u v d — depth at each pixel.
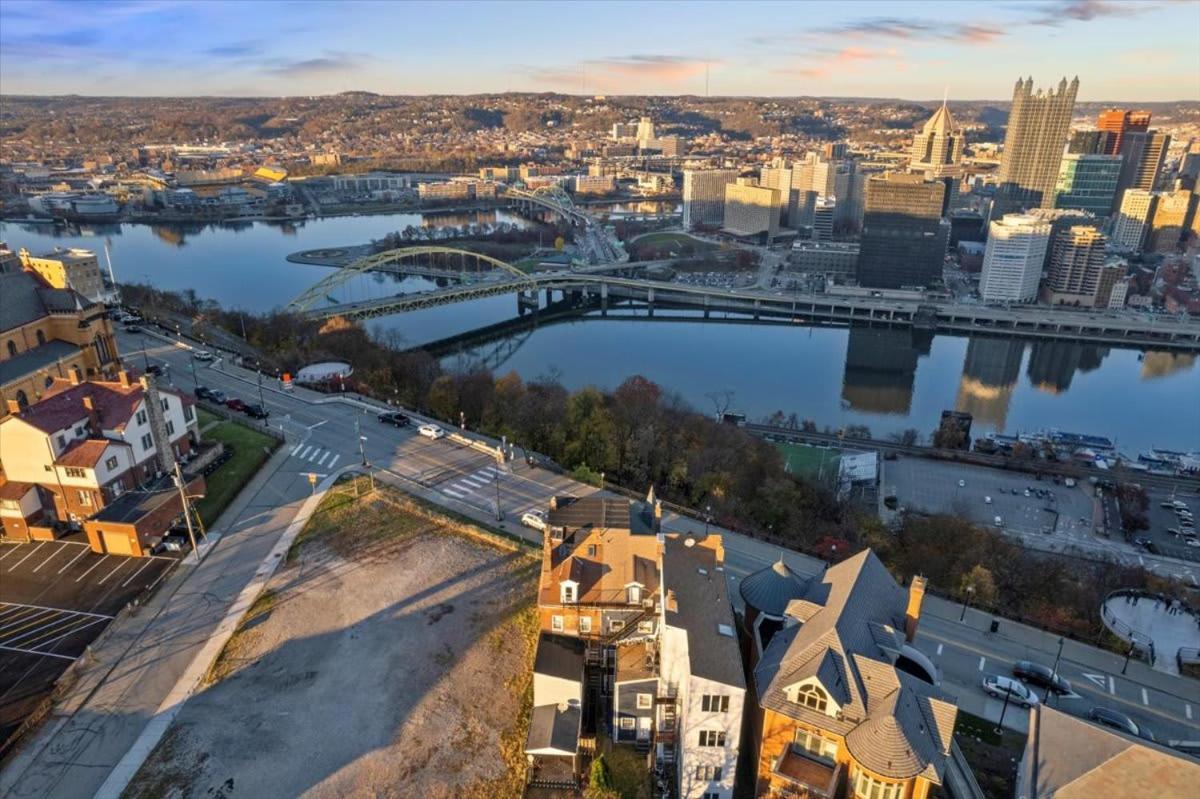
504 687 78.56
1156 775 54.84
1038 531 165.75
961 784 66.38
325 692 77.00
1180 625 99.88
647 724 70.44
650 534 85.25
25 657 79.94
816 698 59.59
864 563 71.56
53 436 100.56
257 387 158.25
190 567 96.62
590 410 149.50
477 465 127.31
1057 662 86.25
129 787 65.81
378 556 100.06
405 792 66.31
